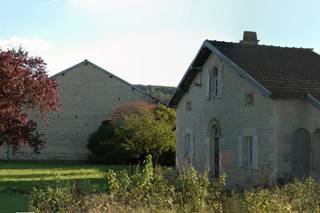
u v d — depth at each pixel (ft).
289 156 66.74
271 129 67.10
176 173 37.68
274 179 65.46
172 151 125.39
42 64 71.00
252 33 88.79
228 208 33.22
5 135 69.41
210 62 84.33
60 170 106.32
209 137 84.23
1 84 65.98
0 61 66.64
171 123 135.03
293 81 70.95
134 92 156.25
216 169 83.15
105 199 34.63
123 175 36.50
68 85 150.71
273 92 66.03
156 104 152.56
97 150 139.23
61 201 34.63
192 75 90.12
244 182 72.69
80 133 150.82
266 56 79.92
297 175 65.82
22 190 64.44
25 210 46.73
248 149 73.26
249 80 70.85
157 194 34.37
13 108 66.90
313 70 77.00
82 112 151.43
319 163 66.90
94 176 90.68
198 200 33.58
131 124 127.13
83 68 152.35
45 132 147.02
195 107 89.81
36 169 109.29
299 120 67.82
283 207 32.53
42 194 35.17
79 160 149.48
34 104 70.38
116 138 134.00
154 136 122.83
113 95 154.40
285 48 84.94
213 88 83.61
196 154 88.63
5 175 92.94
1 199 55.21
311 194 38.11
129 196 34.58
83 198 35.14
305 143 67.56
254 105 71.15
